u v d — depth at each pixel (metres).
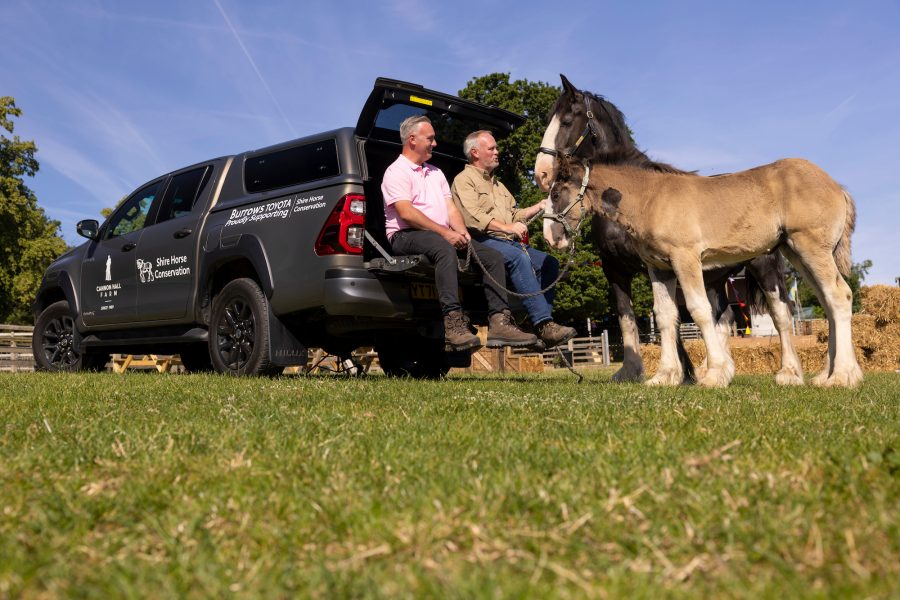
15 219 35.44
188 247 7.52
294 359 6.90
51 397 4.74
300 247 6.50
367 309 6.31
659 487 2.11
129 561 1.62
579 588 1.43
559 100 7.93
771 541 1.64
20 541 1.77
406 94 6.60
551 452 2.65
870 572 1.45
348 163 6.44
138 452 2.77
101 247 8.68
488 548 1.69
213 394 4.88
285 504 2.04
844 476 2.14
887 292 15.42
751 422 3.48
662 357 6.78
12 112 36.22
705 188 6.36
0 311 36.59
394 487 2.21
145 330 8.15
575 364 29.12
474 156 6.90
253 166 7.33
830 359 6.43
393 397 4.63
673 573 1.52
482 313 7.18
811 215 6.20
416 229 6.35
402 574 1.51
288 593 1.45
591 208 6.71
